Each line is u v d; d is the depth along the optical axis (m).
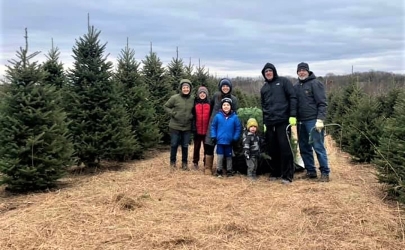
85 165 8.94
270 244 4.32
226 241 4.40
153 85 12.54
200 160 9.91
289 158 7.17
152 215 5.25
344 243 4.31
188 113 8.56
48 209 5.49
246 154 7.46
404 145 5.77
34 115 6.58
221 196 6.22
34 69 6.91
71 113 8.33
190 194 6.38
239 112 8.27
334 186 6.71
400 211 5.27
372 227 4.71
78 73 8.59
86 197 6.11
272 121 7.23
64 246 4.28
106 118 8.46
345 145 10.95
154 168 8.88
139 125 10.20
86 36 8.73
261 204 5.76
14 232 4.65
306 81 7.31
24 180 6.48
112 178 7.70
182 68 14.76
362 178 7.59
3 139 6.46
